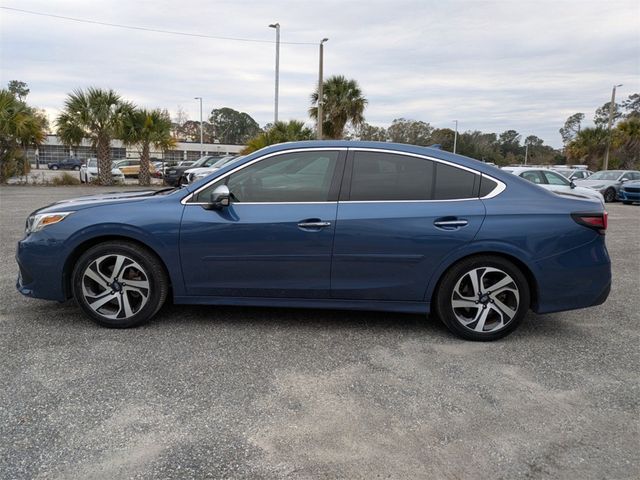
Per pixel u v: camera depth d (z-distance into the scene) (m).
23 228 9.13
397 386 3.14
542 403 2.96
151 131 24.08
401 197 3.88
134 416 2.72
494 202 3.84
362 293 3.91
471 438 2.58
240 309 4.61
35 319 4.23
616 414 2.85
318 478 2.24
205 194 3.95
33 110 22.75
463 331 3.92
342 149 3.96
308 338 3.93
